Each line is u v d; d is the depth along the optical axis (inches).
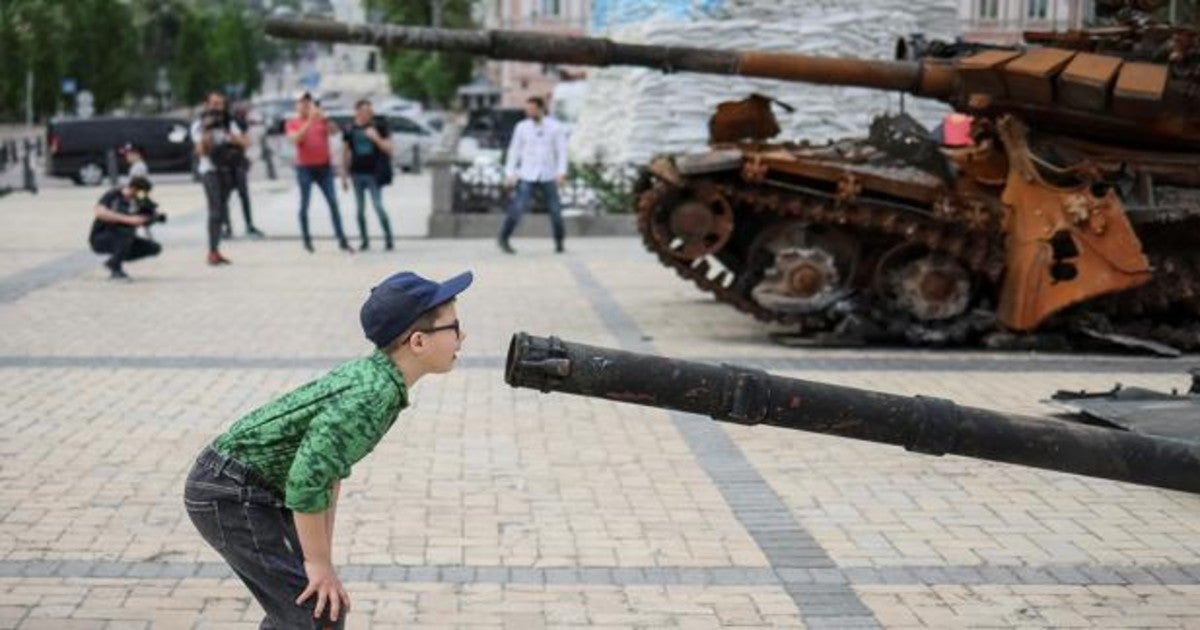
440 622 227.8
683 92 854.5
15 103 2032.5
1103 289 437.7
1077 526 283.7
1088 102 437.7
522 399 380.5
